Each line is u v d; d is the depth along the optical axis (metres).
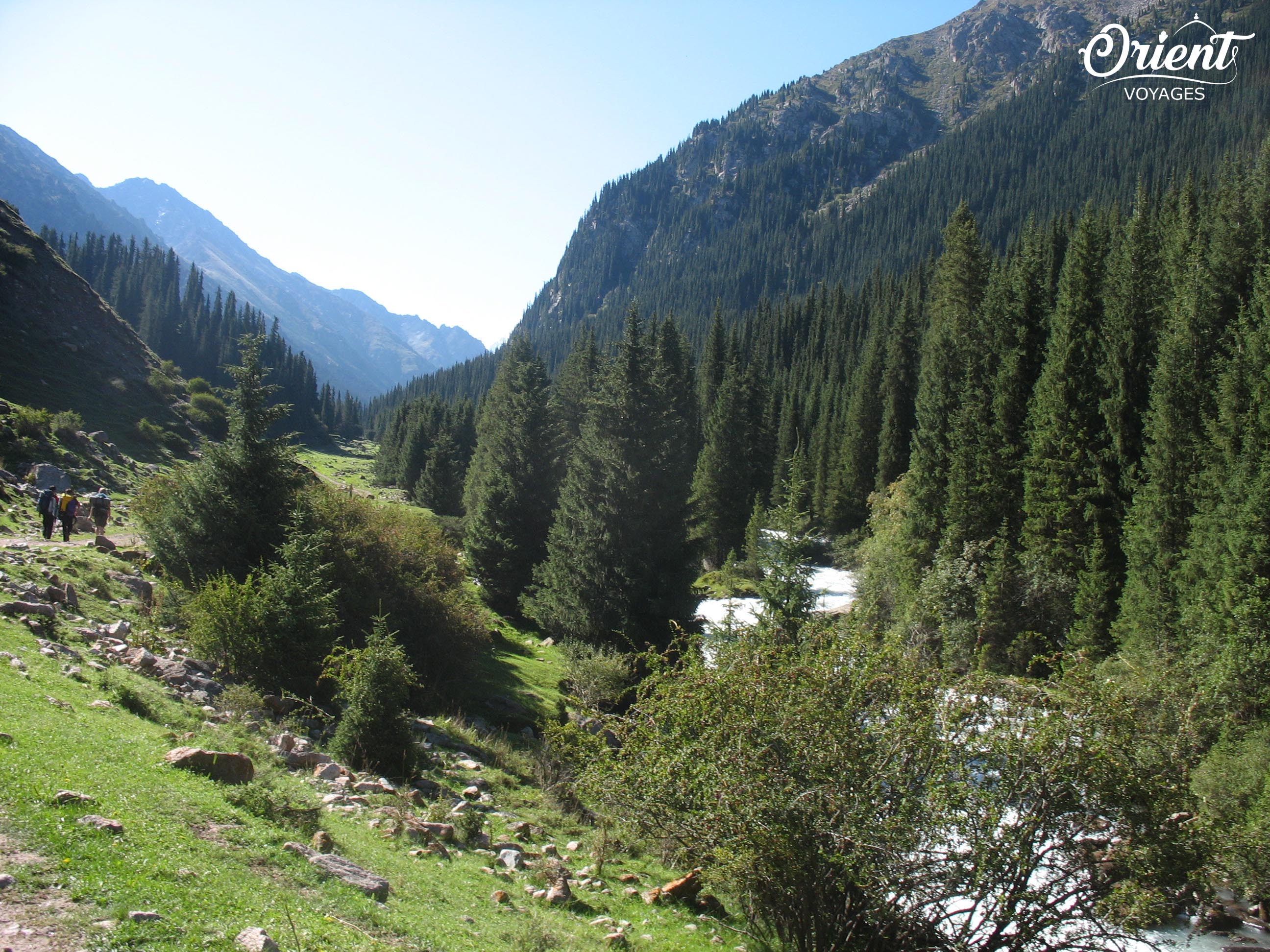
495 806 14.63
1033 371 42.44
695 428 73.12
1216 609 24.34
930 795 8.61
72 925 5.01
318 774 12.19
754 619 35.66
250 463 21.39
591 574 34.38
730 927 10.80
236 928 5.59
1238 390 27.59
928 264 117.88
